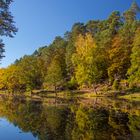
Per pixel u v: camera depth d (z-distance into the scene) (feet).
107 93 256.52
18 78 394.32
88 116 122.31
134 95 230.48
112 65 264.31
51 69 320.70
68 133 85.66
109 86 273.95
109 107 159.02
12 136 82.33
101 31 405.18
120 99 217.97
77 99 238.68
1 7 84.07
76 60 270.46
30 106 175.83
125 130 87.92
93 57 259.60
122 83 262.47
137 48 228.84
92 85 284.20
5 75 417.28
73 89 318.65
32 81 365.40
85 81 266.16
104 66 268.00
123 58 265.95
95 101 209.46
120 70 266.98
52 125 100.68
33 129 93.15
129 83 246.06
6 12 85.05
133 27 331.77
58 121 109.81
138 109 146.00
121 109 146.51
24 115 128.67
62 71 327.67
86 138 77.36
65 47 433.48
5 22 85.87
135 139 75.20
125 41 278.87
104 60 268.41
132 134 81.87
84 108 156.97
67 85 322.34
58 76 314.55
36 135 83.66
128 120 108.47
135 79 229.66
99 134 82.79
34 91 370.73
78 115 127.44
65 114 131.23
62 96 291.17
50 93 328.70
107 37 334.44
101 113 131.44
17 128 94.99
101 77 270.46
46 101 222.89
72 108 159.22
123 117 116.67
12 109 156.87
